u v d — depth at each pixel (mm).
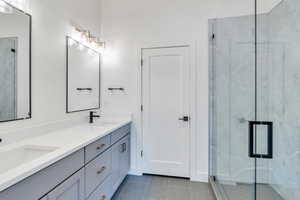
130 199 2246
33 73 1698
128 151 2832
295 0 2014
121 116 2979
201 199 2260
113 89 3006
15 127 1528
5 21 1431
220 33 2621
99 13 2998
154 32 2875
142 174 2943
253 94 2412
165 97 2861
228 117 2488
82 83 2514
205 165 2738
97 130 1979
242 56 2463
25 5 1601
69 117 2262
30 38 1651
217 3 2666
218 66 2658
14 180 855
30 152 1416
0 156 1224
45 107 1854
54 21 1979
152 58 2895
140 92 2930
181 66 2803
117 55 2998
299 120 1965
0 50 1394
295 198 2014
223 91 2572
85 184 1531
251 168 2258
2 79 1410
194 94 2758
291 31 2074
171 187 2547
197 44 2746
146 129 2926
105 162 1947
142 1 2910
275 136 2311
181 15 2787
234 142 2400
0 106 1396
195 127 2760
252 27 2459
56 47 2014
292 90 2062
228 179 2393
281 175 2207
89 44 2682
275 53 2330
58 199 1192
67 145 1379
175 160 2844
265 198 2146
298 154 1979
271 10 2396
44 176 1069
